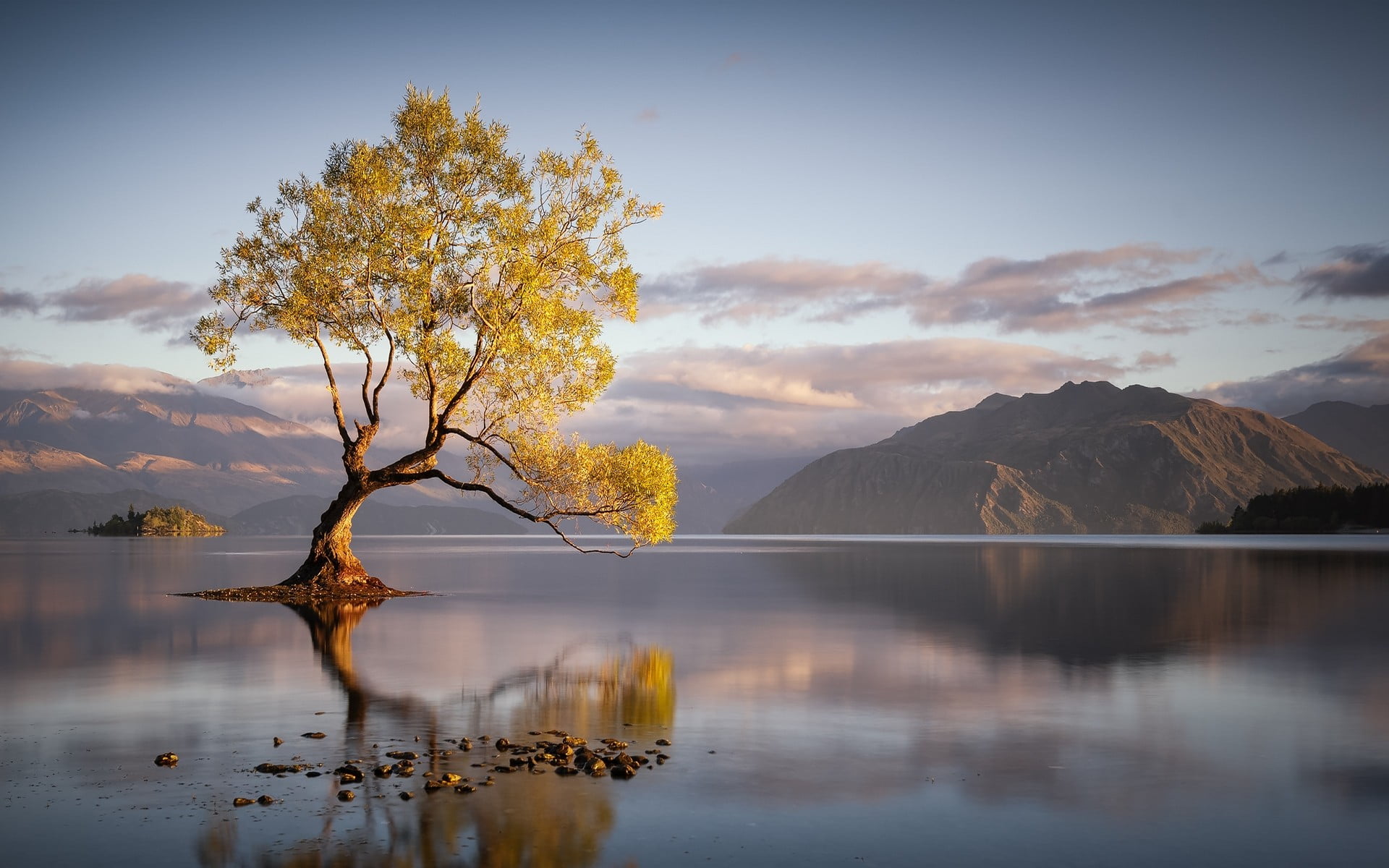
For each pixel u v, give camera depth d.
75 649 28.11
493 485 45.16
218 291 44.00
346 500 49.19
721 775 13.98
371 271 43.75
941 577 71.69
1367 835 11.57
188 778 13.73
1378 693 20.72
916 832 11.64
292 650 27.98
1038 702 19.69
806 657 26.67
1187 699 19.98
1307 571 74.44
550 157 43.16
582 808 12.44
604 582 68.88
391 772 13.98
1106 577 68.50
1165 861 10.76
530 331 42.53
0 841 11.13
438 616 39.69
